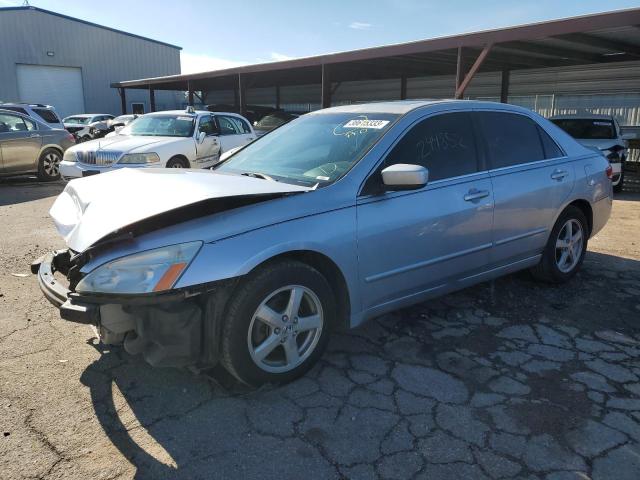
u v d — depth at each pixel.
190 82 22.91
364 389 3.12
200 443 2.61
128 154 9.39
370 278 3.37
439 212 3.65
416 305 4.42
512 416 2.87
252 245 2.82
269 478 2.38
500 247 4.17
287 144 4.12
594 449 2.60
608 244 6.70
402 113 3.80
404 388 3.14
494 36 10.45
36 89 30.50
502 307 4.41
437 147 3.82
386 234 3.38
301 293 3.08
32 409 2.85
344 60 14.05
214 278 2.70
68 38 31.12
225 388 3.08
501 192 4.09
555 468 2.46
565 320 4.17
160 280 2.61
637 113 15.16
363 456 2.54
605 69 15.66
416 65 16.56
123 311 2.75
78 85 31.95
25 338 3.69
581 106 16.42
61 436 2.64
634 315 4.28
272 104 29.11
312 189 3.20
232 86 28.22
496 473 2.43
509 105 4.53
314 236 3.05
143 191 3.09
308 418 2.83
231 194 2.87
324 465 2.47
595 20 8.97
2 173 11.68
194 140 10.39
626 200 10.77
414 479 2.39
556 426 2.78
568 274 4.96
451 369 3.37
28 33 29.72
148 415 2.83
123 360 3.41
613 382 3.24
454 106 4.06
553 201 4.56
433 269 3.72
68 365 3.33
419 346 3.69
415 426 2.77
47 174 12.58
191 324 2.76
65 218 3.30
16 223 7.65
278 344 3.04
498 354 3.59
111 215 2.88
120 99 33.75
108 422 2.76
